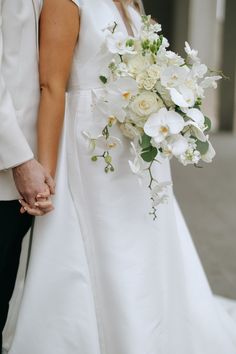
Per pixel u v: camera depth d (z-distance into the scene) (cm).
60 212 239
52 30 228
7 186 227
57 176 240
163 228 259
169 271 264
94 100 225
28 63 226
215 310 287
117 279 243
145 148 226
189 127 225
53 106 229
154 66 220
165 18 1828
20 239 247
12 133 211
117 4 248
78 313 239
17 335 236
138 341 242
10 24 219
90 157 241
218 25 1695
